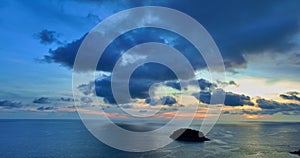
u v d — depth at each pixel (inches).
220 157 4667.8
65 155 4808.1
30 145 6008.9
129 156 4714.6
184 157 4616.1
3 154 4918.8
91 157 4616.1
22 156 4763.8
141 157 4601.4
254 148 5802.2
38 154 4911.4
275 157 4805.6
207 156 4724.4
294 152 5334.6
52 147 5679.1
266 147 5994.1
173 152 5032.0
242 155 4926.2
